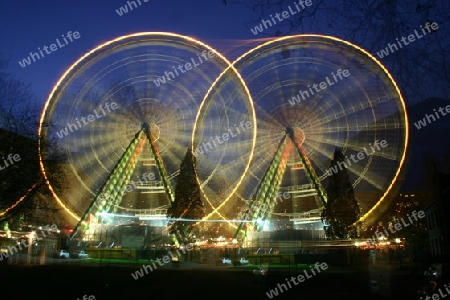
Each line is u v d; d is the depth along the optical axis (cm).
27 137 3938
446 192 4666
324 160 6094
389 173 5088
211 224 7006
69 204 5747
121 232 6238
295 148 6038
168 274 3294
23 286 2320
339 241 5194
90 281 2638
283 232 5884
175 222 5931
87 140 5797
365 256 5097
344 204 5250
